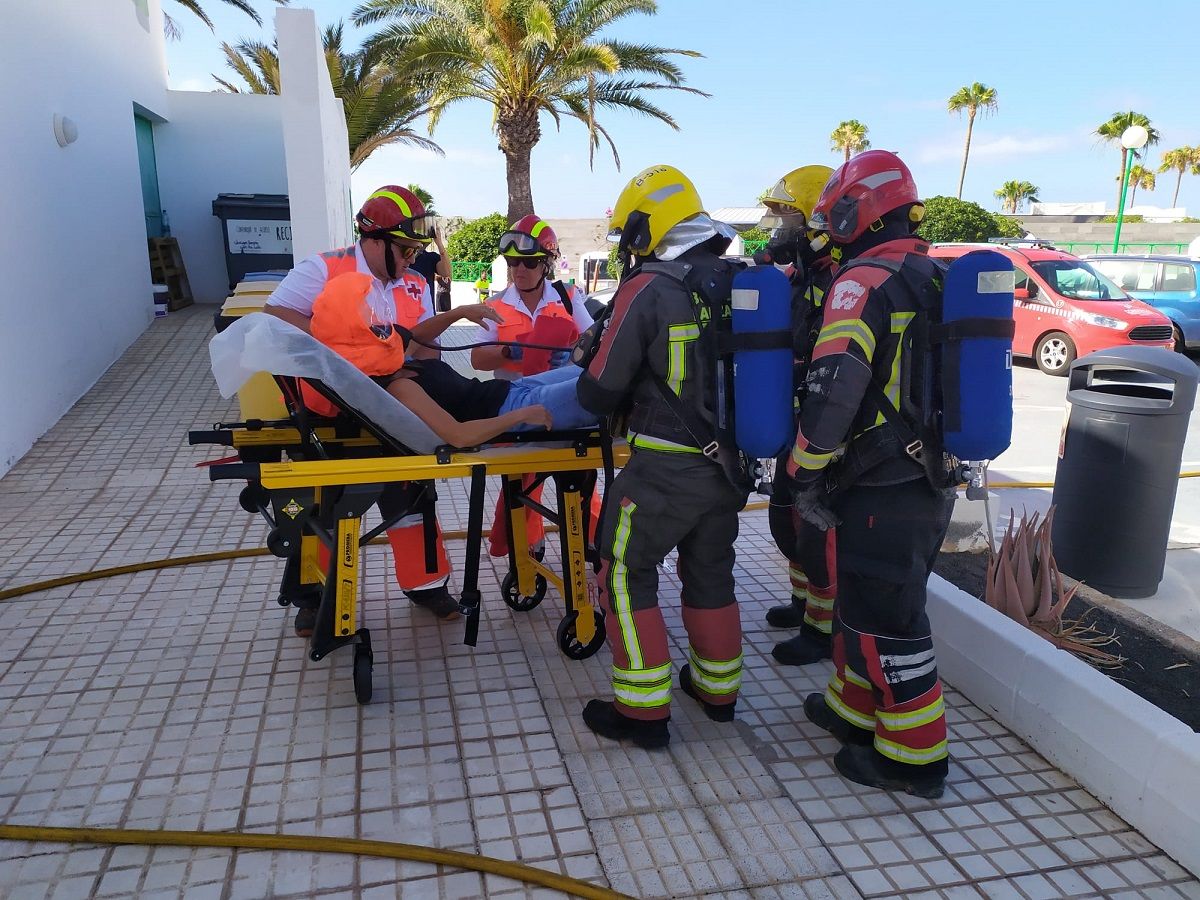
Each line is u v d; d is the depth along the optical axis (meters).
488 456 3.03
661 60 17.45
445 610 3.86
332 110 11.45
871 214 2.55
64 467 6.12
